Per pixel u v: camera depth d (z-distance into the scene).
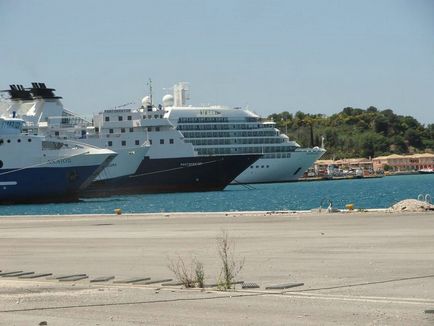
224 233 50.59
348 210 74.44
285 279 27.98
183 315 21.50
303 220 62.81
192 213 82.56
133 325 20.39
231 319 20.67
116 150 181.00
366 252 36.12
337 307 21.72
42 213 125.81
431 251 35.44
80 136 182.38
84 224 72.50
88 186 171.25
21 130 159.62
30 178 153.25
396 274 28.06
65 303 24.36
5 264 37.97
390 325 19.02
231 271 29.66
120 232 58.28
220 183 193.62
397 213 66.69
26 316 22.38
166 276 30.19
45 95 187.75
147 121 185.25
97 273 32.25
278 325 19.64
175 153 188.00
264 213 76.44
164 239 49.22
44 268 35.25
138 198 172.12
